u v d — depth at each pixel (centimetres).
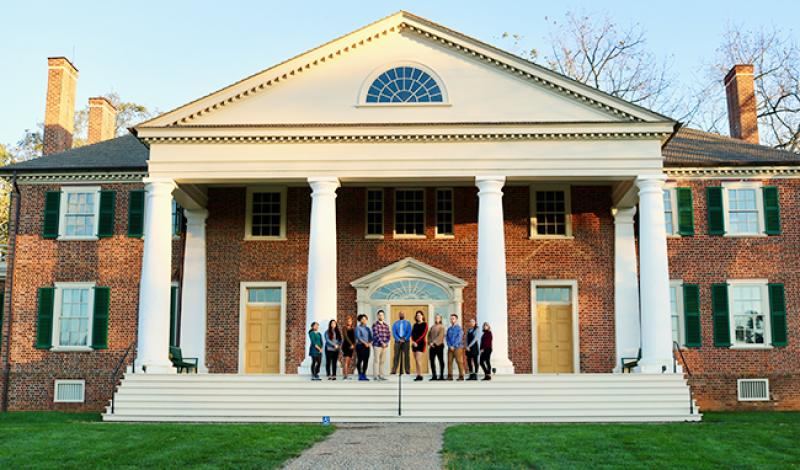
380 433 1911
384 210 3062
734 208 3039
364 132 2662
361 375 2409
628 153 2653
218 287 3036
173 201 3111
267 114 2727
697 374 2936
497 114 2712
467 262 3025
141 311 2605
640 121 2638
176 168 2689
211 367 2988
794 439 1809
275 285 3028
